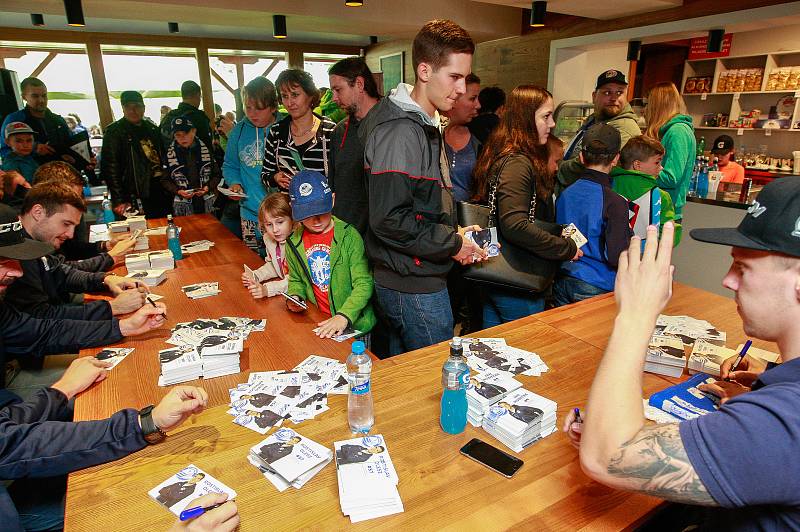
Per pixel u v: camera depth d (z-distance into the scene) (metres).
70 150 5.04
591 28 5.23
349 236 2.02
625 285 0.83
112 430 1.13
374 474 1.02
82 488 1.04
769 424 0.63
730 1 4.05
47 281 2.16
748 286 0.81
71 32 6.88
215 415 1.28
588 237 2.22
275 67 8.64
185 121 4.37
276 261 2.42
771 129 5.62
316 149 2.95
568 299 2.36
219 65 8.22
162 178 4.49
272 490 1.02
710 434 0.67
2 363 1.66
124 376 1.50
